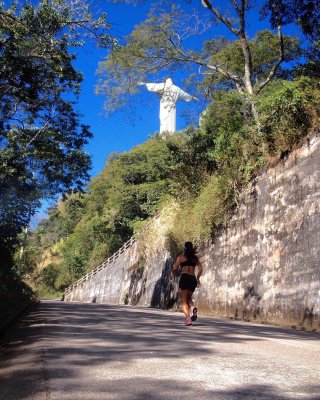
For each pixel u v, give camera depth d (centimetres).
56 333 830
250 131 1709
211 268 1953
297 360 581
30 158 1427
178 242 2327
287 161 1448
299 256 1295
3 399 405
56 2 1046
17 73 1187
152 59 2366
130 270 3622
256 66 2778
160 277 2769
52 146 1438
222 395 403
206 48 2642
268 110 1605
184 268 1060
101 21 1052
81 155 1505
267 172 1575
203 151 2369
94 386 433
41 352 611
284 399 392
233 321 1457
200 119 2503
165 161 2655
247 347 685
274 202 1496
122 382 448
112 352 607
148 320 1180
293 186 1392
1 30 1052
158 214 3055
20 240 1513
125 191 4638
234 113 2089
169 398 392
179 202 2447
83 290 5431
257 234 1581
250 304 1549
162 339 743
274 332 990
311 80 1434
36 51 1129
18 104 1315
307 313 1198
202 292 2011
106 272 4569
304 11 1606
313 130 1323
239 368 518
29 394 412
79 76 1308
